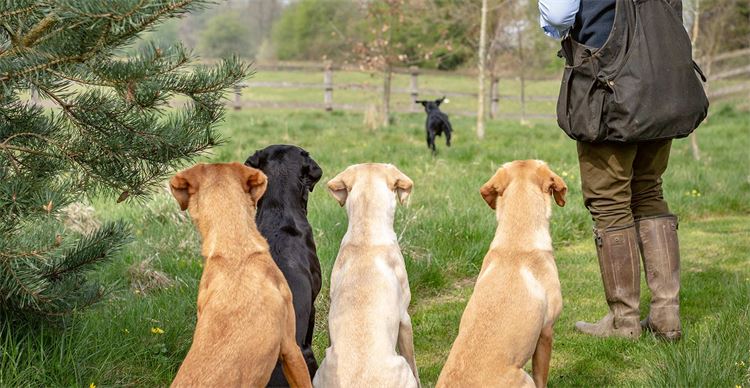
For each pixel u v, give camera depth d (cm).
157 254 567
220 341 269
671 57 396
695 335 439
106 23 291
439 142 1457
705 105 408
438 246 626
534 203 365
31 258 321
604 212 440
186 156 367
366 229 367
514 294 333
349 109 2428
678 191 880
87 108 342
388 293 343
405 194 391
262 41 7450
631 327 446
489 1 1936
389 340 329
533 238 357
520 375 316
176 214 694
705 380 359
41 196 317
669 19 401
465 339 321
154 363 397
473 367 312
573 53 414
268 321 279
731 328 427
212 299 282
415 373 365
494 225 688
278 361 320
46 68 311
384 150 1249
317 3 5541
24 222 355
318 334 459
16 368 337
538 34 2209
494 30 2136
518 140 1472
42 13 297
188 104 374
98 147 345
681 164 1080
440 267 579
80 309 368
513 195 369
